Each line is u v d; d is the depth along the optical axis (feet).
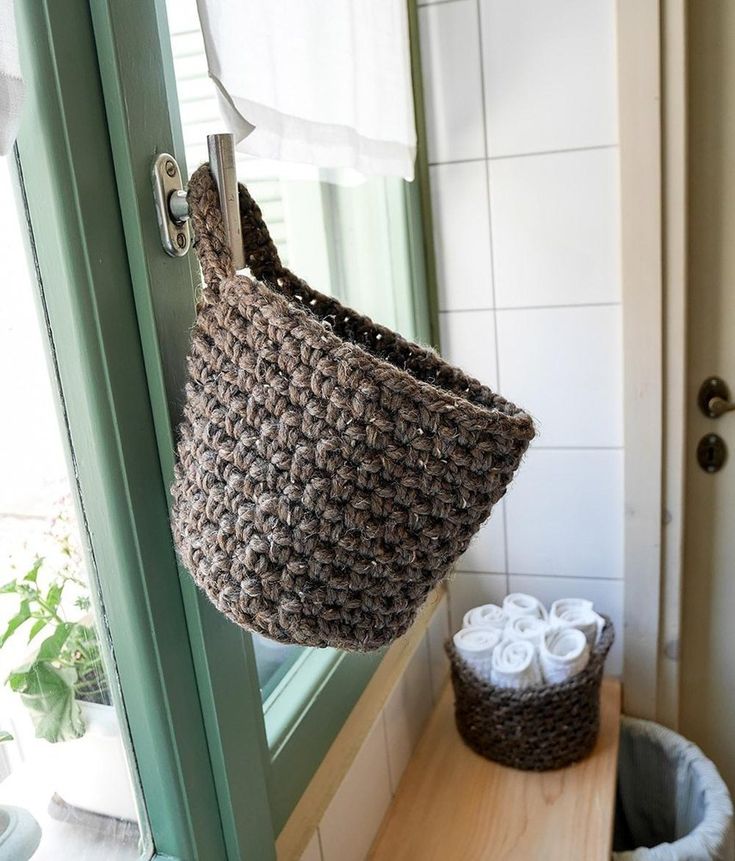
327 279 3.25
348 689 2.93
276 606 1.30
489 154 3.63
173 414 1.62
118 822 1.86
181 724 1.77
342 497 1.26
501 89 3.54
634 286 3.53
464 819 2.95
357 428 1.24
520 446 1.38
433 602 3.62
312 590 1.30
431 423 1.26
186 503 1.39
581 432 3.84
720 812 3.31
